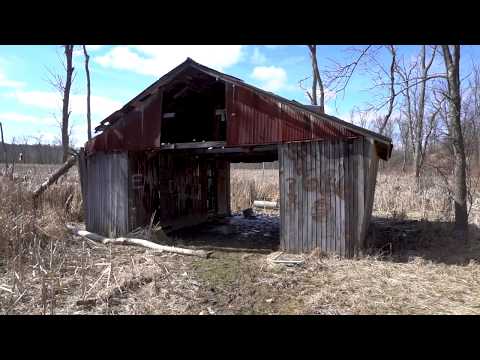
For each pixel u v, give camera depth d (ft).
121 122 35.01
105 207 36.04
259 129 29.86
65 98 66.13
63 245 28.99
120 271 22.91
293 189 28.94
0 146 99.96
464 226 31.07
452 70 30.55
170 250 29.84
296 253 28.76
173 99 37.22
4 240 26.37
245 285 21.97
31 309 17.65
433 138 48.19
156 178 38.83
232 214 55.21
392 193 52.26
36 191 40.78
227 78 30.48
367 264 25.23
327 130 27.66
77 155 37.99
